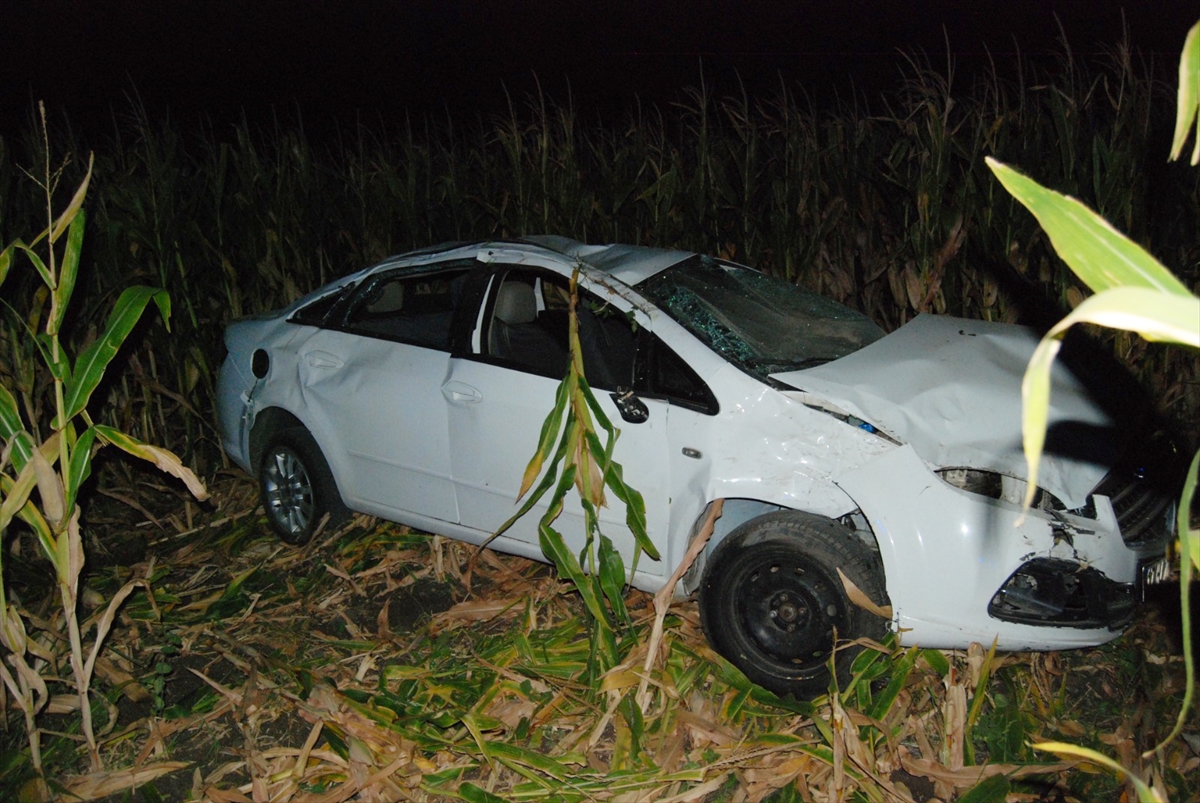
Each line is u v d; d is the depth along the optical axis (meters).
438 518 4.77
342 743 3.56
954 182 6.55
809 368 4.04
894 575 3.53
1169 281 1.64
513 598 4.67
